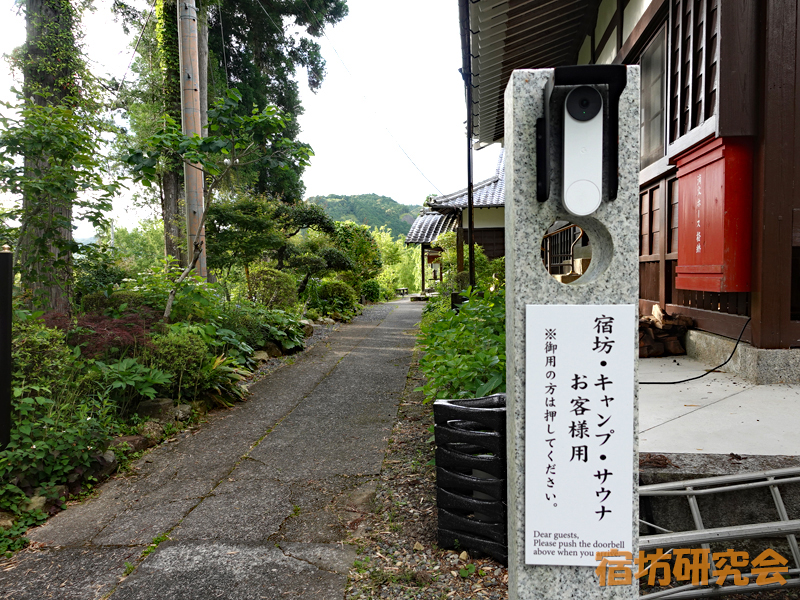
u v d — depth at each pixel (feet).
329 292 44.01
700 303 14.92
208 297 19.94
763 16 11.30
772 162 11.25
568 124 4.42
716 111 11.74
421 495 9.77
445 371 11.07
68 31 24.35
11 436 9.82
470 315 14.02
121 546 8.34
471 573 7.31
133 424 13.55
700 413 9.58
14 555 8.17
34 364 11.51
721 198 11.92
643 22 16.93
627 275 4.61
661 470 7.19
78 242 17.57
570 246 33.01
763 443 8.01
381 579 7.23
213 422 15.01
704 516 7.29
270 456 12.23
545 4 15.74
